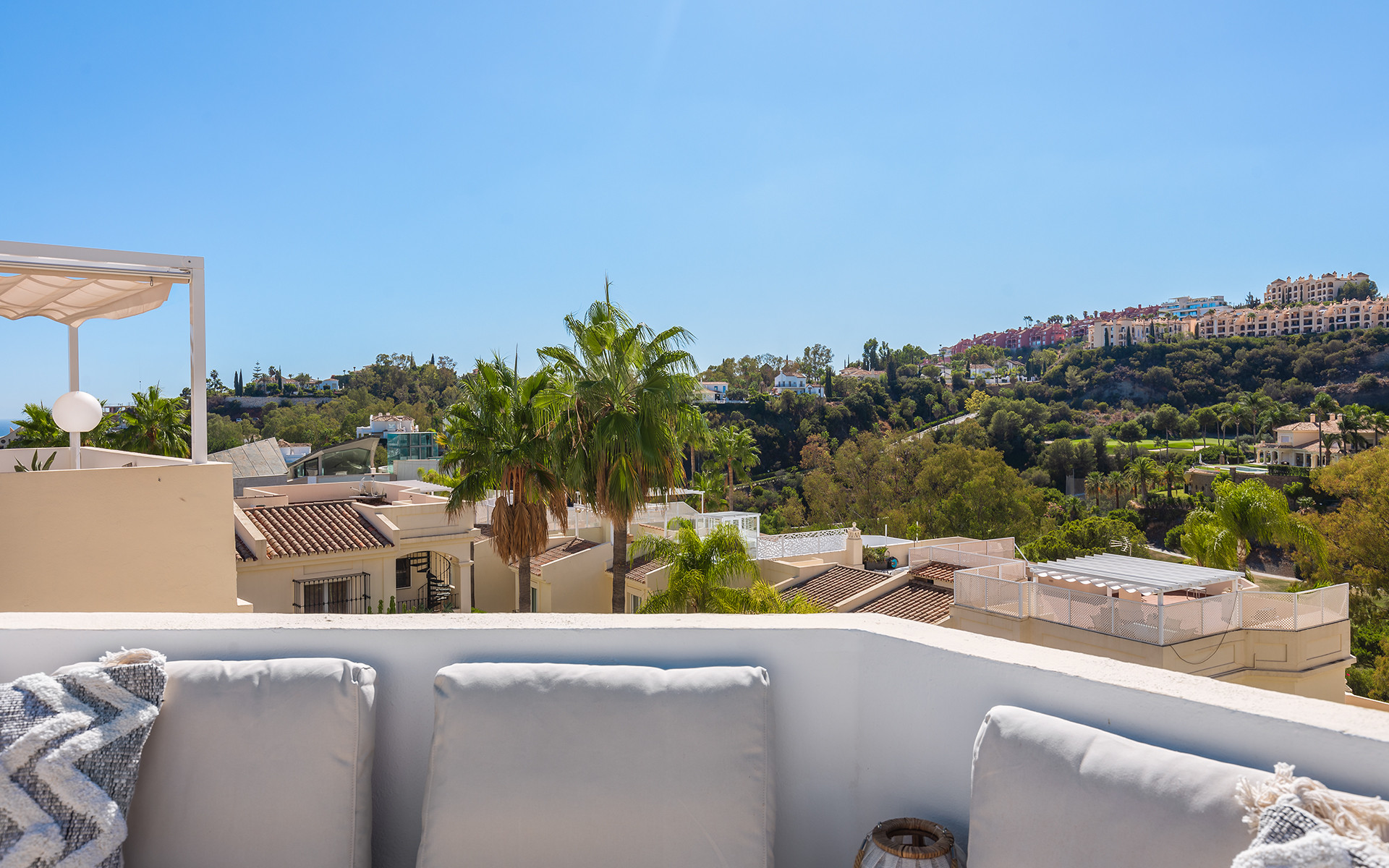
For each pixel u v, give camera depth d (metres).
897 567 21.50
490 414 14.49
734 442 59.41
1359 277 153.00
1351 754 1.20
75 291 6.28
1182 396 98.50
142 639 1.88
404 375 102.75
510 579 20.78
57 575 5.10
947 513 51.53
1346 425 69.81
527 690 1.75
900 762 1.83
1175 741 1.39
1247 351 99.88
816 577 20.14
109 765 1.56
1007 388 104.38
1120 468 71.56
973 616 14.66
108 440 26.28
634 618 2.01
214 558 5.85
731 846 1.65
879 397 93.75
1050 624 13.42
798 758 1.92
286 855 1.65
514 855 1.62
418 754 1.89
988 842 1.44
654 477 13.69
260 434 82.88
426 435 35.12
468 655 1.90
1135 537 42.69
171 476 5.63
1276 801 1.12
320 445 79.12
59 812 1.48
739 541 15.65
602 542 21.61
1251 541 25.70
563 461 13.95
